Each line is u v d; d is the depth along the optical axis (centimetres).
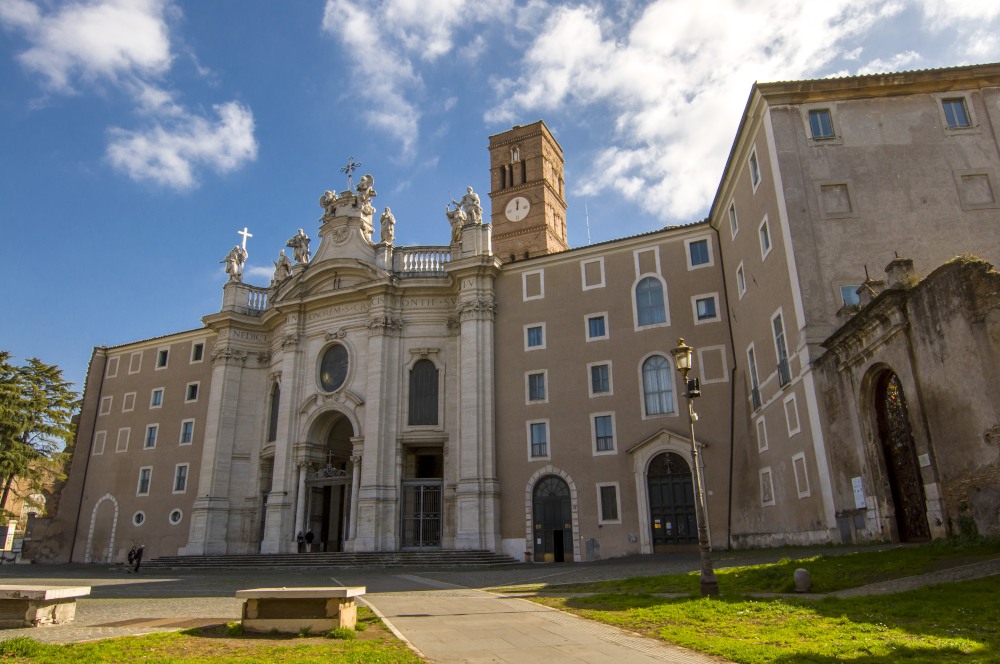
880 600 1237
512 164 6812
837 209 2606
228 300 5194
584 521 3688
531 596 1769
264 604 1190
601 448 3766
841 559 1702
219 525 4681
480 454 3953
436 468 4559
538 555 3762
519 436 3984
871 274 2525
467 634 1137
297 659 910
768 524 3012
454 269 4288
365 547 3956
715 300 3712
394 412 4278
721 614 1249
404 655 940
